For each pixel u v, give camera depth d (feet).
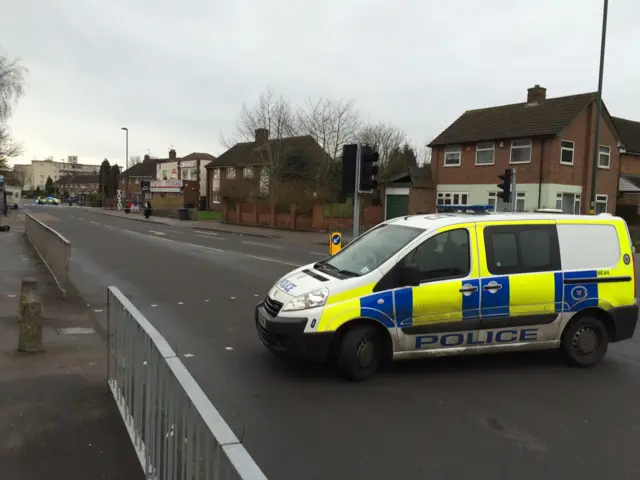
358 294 16.71
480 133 100.01
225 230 107.76
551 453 12.36
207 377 17.07
